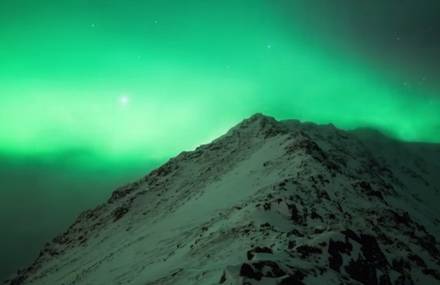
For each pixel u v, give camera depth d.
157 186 104.00
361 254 30.80
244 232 35.62
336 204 47.72
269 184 54.78
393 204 72.19
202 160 103.38
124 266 52.59
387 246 40.50
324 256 28.42
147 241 59.66
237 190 61.19
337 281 25.92
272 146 79.12
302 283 23.48
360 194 54.62
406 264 37.25
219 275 25.55
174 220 63.19
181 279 29.64
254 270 23.14
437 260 44.00
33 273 101.44
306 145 69.06
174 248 46.34
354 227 38.00
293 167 58.91
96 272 58.62
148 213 88.44
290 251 27.95
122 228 88.69
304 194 46.81
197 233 46.91
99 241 90.31
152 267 42.12
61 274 82.56
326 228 35.22
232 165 84.31
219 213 52.91
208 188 74.69
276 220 38.16
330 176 56.09
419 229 53.53
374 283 29.81
